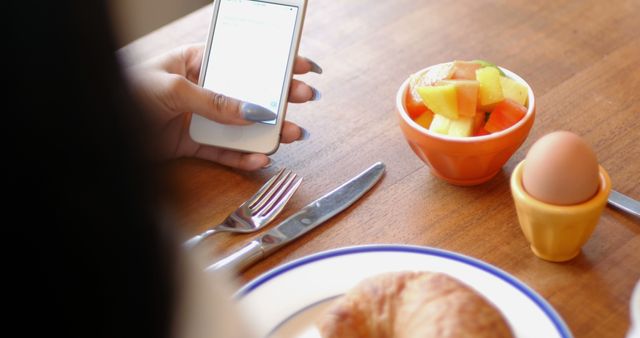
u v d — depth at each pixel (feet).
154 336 0.92
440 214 2.89
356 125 3.41
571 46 3.73
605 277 2.56
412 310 2.01
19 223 0.81
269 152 3.22
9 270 0.83
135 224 0.87
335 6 4.24
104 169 0.83
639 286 1.99
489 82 2.85
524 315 2.24
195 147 3.33
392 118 3.43
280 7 3.34
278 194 3.03
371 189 3.04
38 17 0.77
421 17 4.07
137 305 0.90
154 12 6.68
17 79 0.77
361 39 3.96
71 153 0.81
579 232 2.52
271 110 3.26
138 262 0.88
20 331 0.86
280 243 2.76
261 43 3.34
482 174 2.93
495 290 2.33
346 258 2.49
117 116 0.83
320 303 2.39
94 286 0.87
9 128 0.78
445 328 1.90
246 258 2.70
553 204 2.47
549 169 2.45
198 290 1.06
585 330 2.39
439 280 2.06
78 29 0.79
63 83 0.79
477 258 2.68
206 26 4.19
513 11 4.03
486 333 1.90
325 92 3.62
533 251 2.68
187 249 1.06
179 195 0.95
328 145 3.32
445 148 2.81
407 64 3.74
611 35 3.77
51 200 0.82
